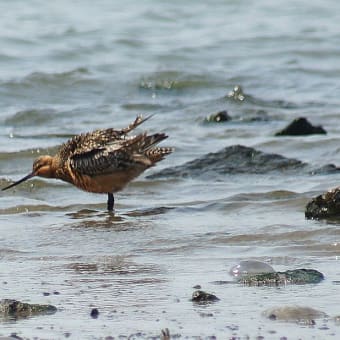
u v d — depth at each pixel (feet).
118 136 50.52
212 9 121.29
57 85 84.12
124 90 84.17
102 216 47.34
